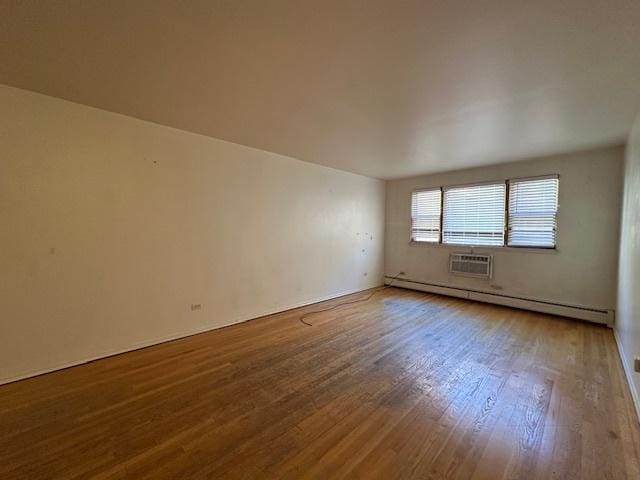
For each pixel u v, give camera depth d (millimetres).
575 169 3939
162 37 1641
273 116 2781
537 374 2477
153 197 3008
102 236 2701
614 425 1825
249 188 3826
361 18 1460
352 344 3094
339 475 1446
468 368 2578
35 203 2365
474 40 1628
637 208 2338
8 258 2260
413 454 1590
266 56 1817
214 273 3518
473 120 2797
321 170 4805
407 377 2416
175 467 1485
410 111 2611
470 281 4992
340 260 5242
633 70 1883
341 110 2617
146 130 2943
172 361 2674
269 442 1672
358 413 1941
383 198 6164
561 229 4070
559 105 2439
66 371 2469
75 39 1665
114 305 2783
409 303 4801
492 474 1459
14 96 2256
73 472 1446
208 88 2244
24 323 2334
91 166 2627
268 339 3225
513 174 4480
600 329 3613
